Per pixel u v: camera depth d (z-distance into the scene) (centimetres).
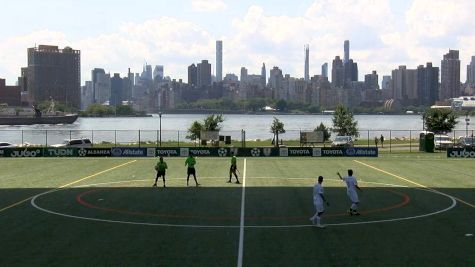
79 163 5547
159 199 3116
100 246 2012
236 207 2841
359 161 5778
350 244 2031
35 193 3369
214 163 5481
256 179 4088
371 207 2836
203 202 3006
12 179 4141
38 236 2175
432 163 5509
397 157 6347
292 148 6469
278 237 2145
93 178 4191
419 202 2995
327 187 3625
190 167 3744
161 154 6475
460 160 5891
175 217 2572
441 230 2273
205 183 3847
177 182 3912
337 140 7981
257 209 2780
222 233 2223
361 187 3631
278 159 6044
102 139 13575
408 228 2314
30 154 6469
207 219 2520
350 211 2623
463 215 2606
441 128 9081
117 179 4119
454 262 1792
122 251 1939
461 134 14000
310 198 3136
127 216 2598
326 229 2294
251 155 6456
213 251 1933
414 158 6194
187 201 3042
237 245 2017
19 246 2012
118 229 2308
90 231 2269
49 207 2847
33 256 1873
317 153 6462
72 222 2456
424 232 2236
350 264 1769
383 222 2441
